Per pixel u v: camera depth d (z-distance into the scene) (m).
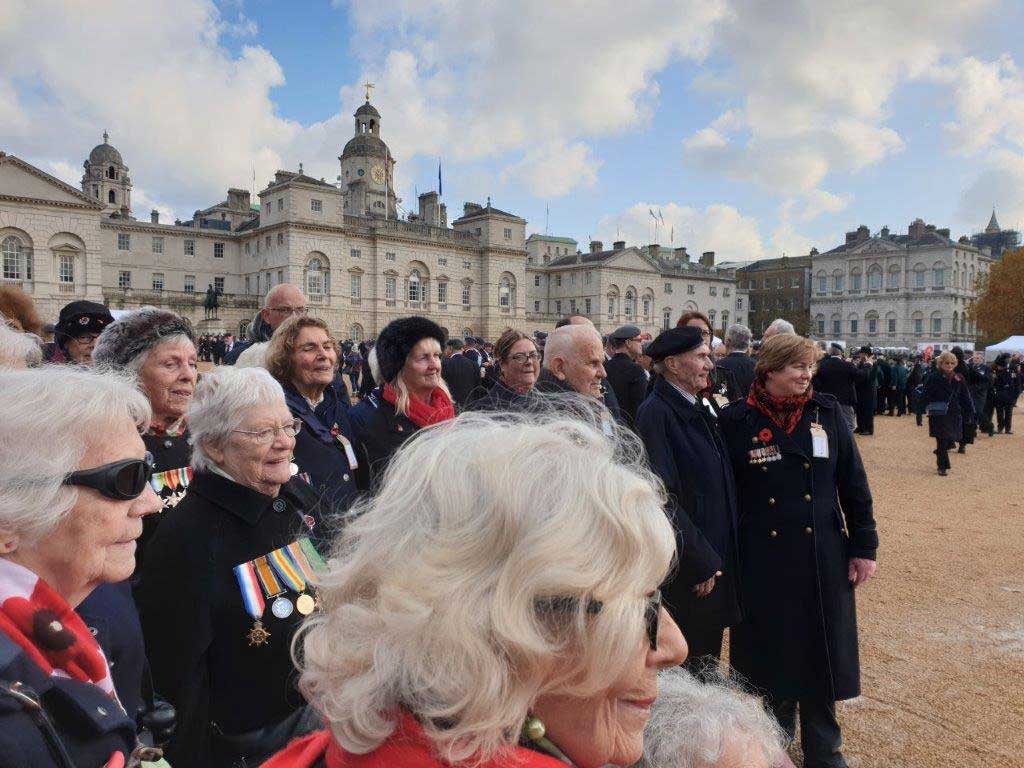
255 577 1.97
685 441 3.10
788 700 3.06
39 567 1.14
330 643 0.80
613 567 0.74
